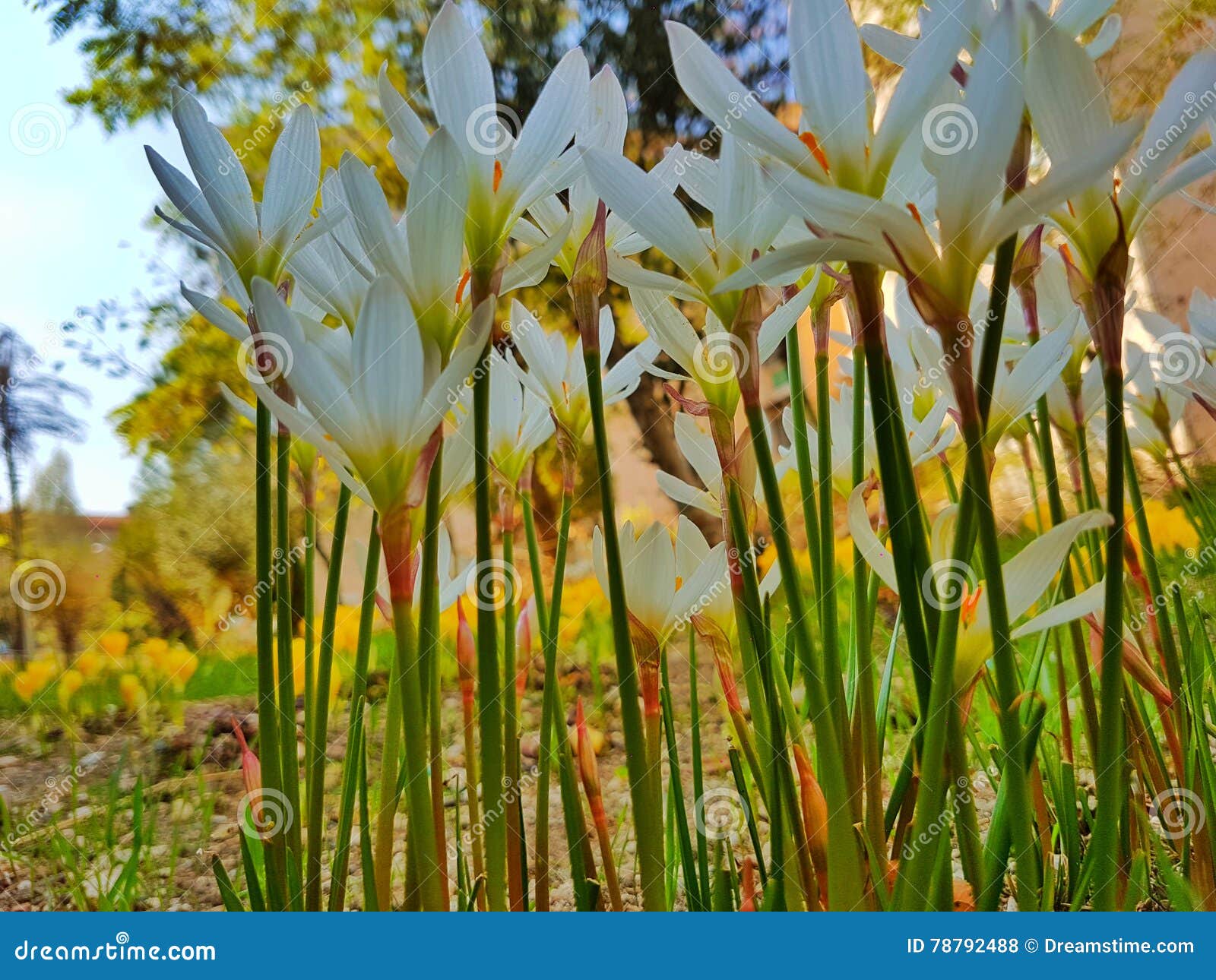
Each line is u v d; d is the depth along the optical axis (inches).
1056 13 19.8
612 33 108.9
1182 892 22.4
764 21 99.5
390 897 21.6
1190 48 60.4
